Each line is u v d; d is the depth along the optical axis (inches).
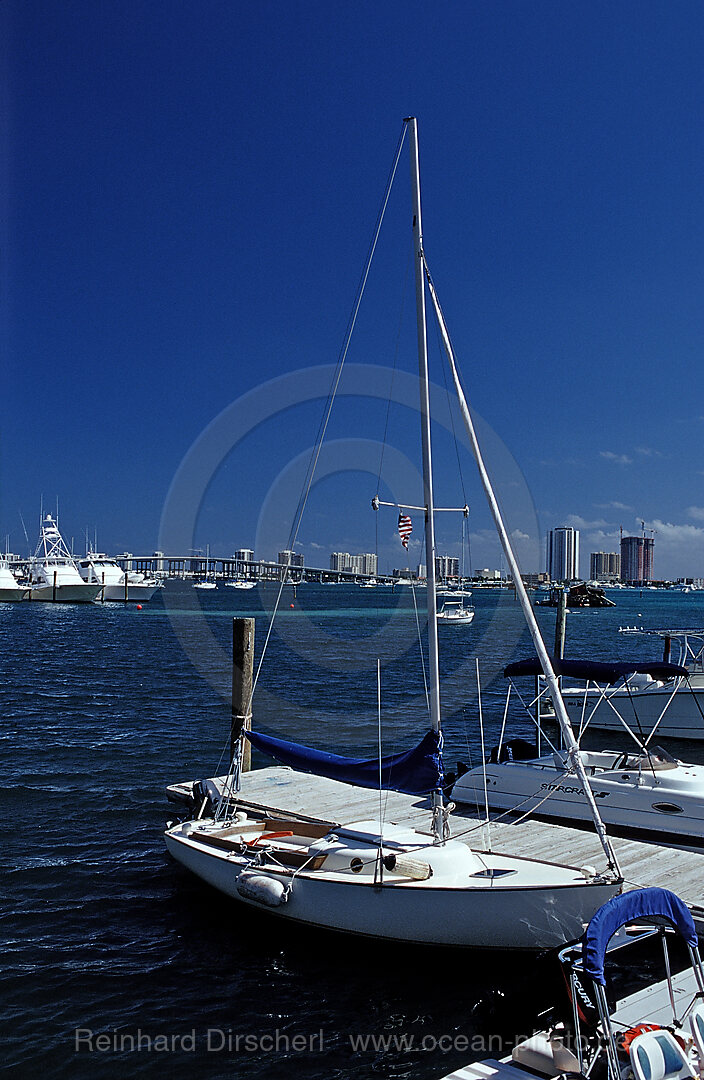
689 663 1248.2
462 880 470.9
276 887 496.7
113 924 525.0
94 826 709.3
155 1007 430.9
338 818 634.2
